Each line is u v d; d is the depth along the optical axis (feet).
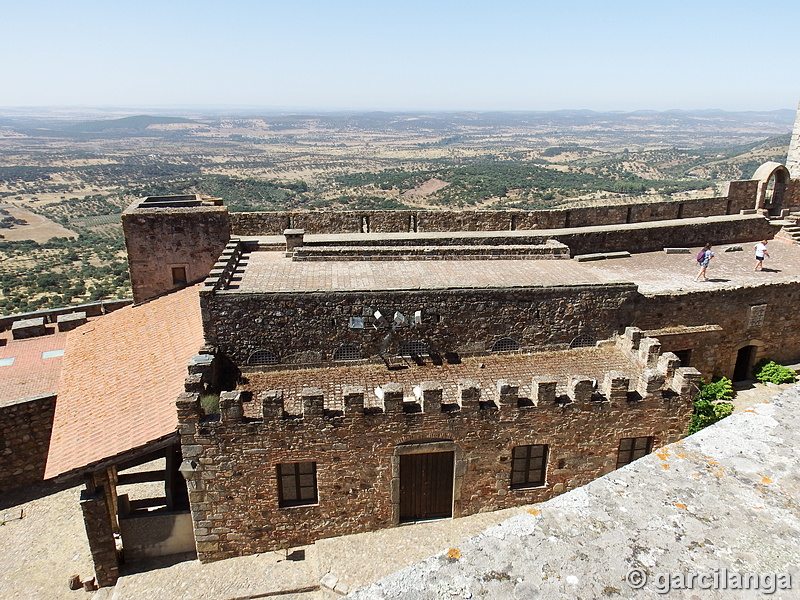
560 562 16.01
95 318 95.40
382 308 67.87
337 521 60.85
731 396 82.84
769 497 17.98
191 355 69.62
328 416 56.59
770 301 85.66
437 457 61.11
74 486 75.92
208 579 57.11
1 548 64.64
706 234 107.86
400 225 98.68
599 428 62.03
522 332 72.33
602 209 105.81
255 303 65.36
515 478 63.98
